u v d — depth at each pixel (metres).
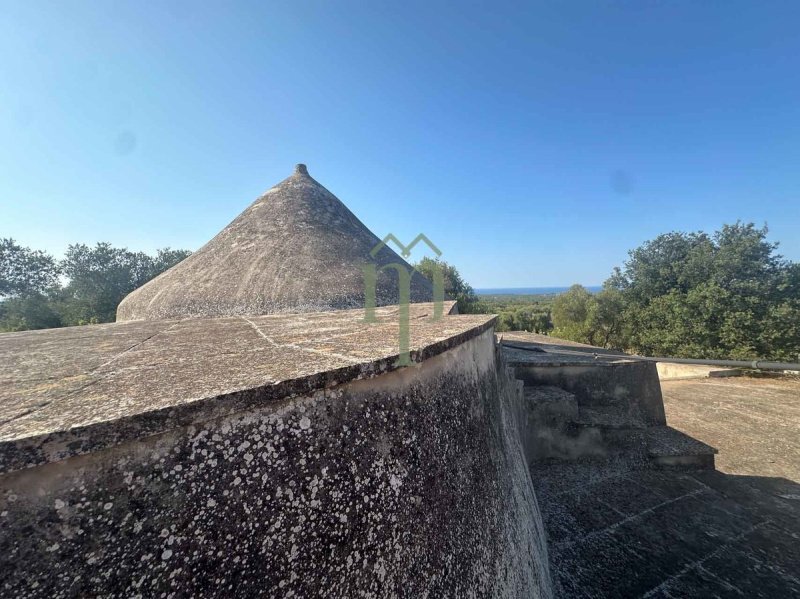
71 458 0.81
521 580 2.19
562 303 26.70
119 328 3.29
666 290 17.83
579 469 4.57
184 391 1.00
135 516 0.85
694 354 14.13
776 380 10.26
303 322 3.14
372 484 1.29
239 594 0.94
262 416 1.05
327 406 1.22
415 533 1.42
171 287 5.77
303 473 1.11
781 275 14.45
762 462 5.32
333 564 1.12
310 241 6.42
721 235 16.78
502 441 2.70
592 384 5.30
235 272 5.80
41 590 0.75
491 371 2.91
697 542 3.36
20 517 0.76
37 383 1.20
